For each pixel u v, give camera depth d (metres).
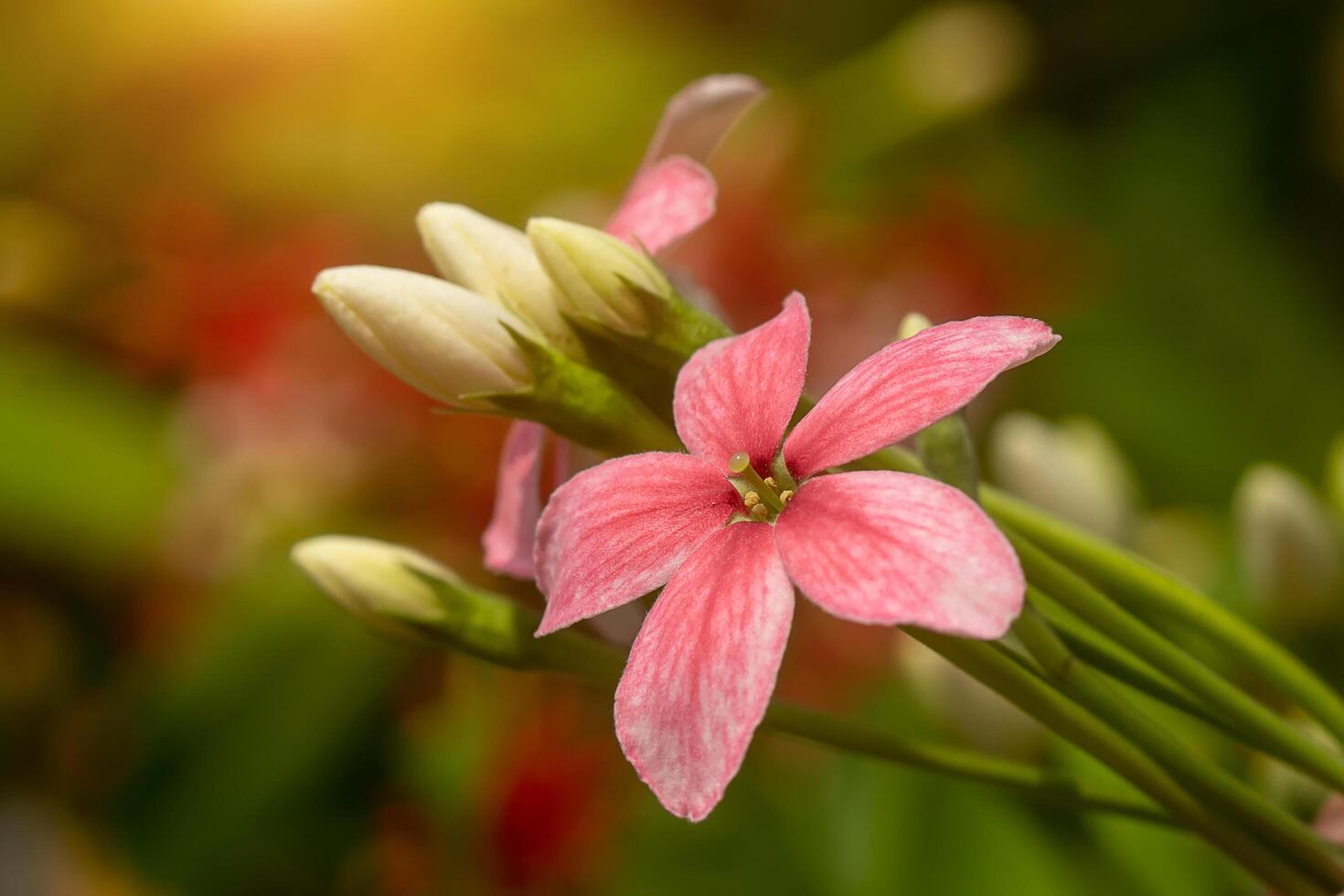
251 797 0.31
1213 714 0.21
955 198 0.32
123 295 0.35
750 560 0.19
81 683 0.37
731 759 0.19
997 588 0.18
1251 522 0.25
